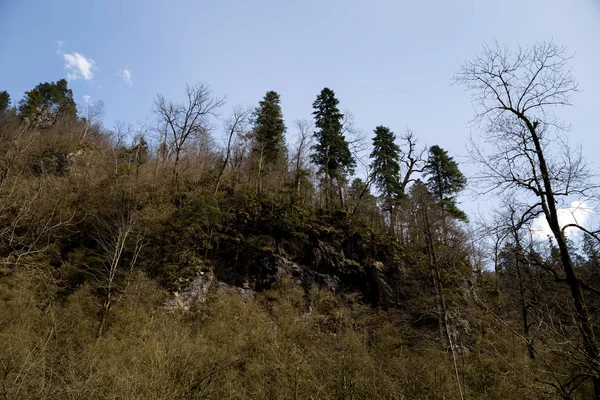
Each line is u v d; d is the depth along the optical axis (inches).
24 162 1088.2
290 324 799.7
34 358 473.1
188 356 519.2
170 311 759.1
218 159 1422.2
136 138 1482.5
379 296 959.0
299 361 618.2
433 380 607.8
